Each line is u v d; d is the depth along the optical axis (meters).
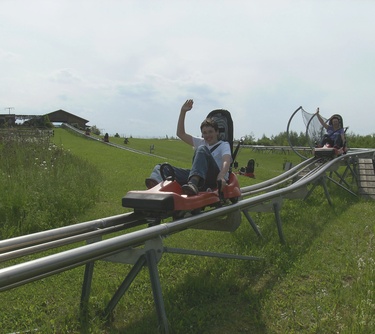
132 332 3.27
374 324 3.36
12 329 3.40
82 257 2.62
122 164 16.05
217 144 4.62
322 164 10.62
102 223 3.78
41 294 4.05
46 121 48.19
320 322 3.49
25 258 5.09
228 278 4.37
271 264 4.96
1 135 13.19
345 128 12.00
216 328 3.46
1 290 2.30
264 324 3.53
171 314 3.53
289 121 12.67
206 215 3.96
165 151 33.00
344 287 4.29
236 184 4.80
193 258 5.02
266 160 30.12
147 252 3.32
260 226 6.62
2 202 6.31
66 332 3.33
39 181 7.38
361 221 7.25
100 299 3.81
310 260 5.07
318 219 7.27
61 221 6.54
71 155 12.80
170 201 3.58
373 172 10.95
